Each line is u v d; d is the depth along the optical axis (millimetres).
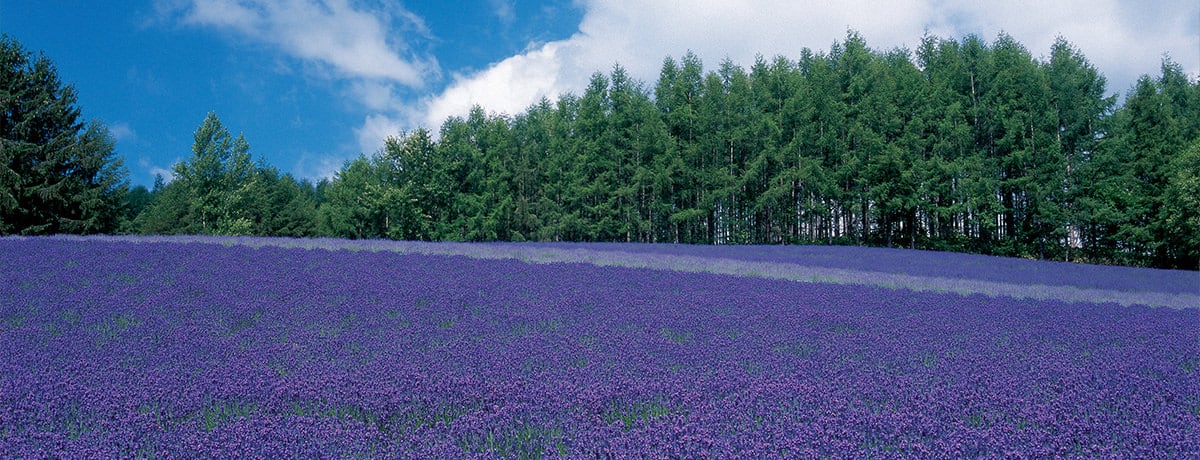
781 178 53938
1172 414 5703
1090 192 48781
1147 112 52000
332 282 13672
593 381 6578
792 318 10992
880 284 18312
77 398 5723
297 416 5320
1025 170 50438
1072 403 5910
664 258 24500
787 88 58188
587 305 12070
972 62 57375
